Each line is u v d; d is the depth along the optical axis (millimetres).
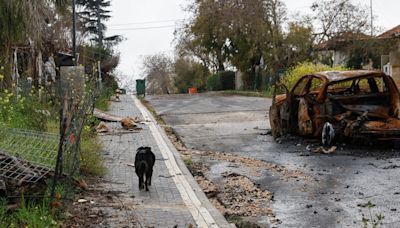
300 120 14781
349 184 9453
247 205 8281
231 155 12898
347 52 38125
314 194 8820
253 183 9758
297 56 41219
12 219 6113
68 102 8875
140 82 40500
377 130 12766
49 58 24969
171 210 7461
